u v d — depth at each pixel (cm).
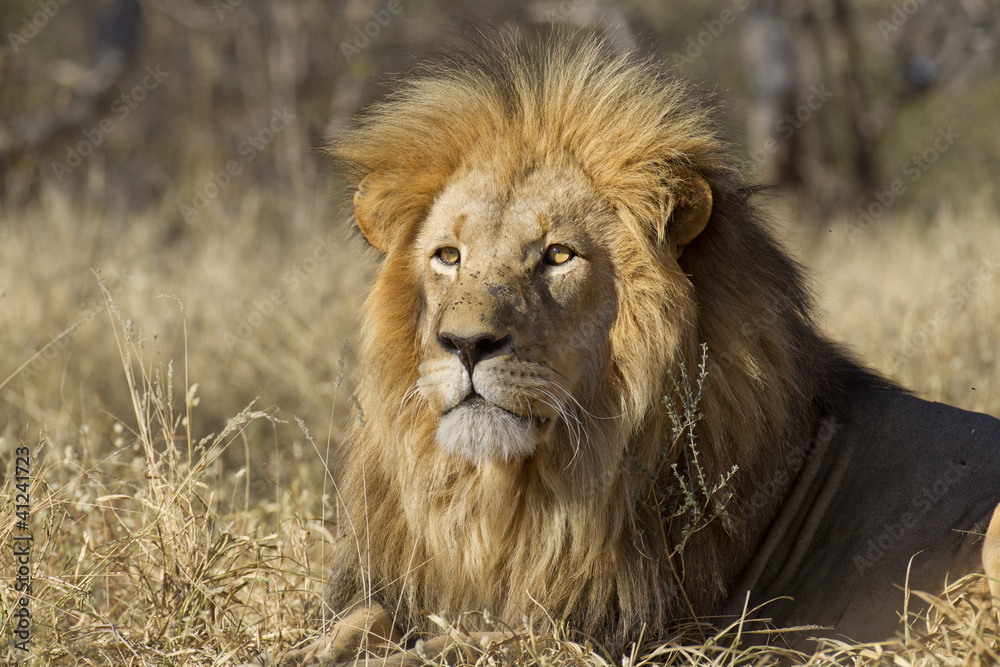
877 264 1661
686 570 599
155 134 3381
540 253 593
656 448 593
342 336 1271
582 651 557
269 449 1032
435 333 583
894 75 3734
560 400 580
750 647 555
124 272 1431
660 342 586
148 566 679
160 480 667
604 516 592
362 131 680
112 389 1195
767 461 614
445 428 577
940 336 1066
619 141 606
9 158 2638
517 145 615
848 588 610
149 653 579
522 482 598
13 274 1469
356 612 608
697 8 3253
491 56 661
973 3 3559
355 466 653
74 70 2989
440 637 562
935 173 3344
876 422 655
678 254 615
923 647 524
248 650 602
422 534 614
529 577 601
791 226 1841
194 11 3369
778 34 3039
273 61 3356
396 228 641
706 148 620
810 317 666
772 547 627
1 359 1202
